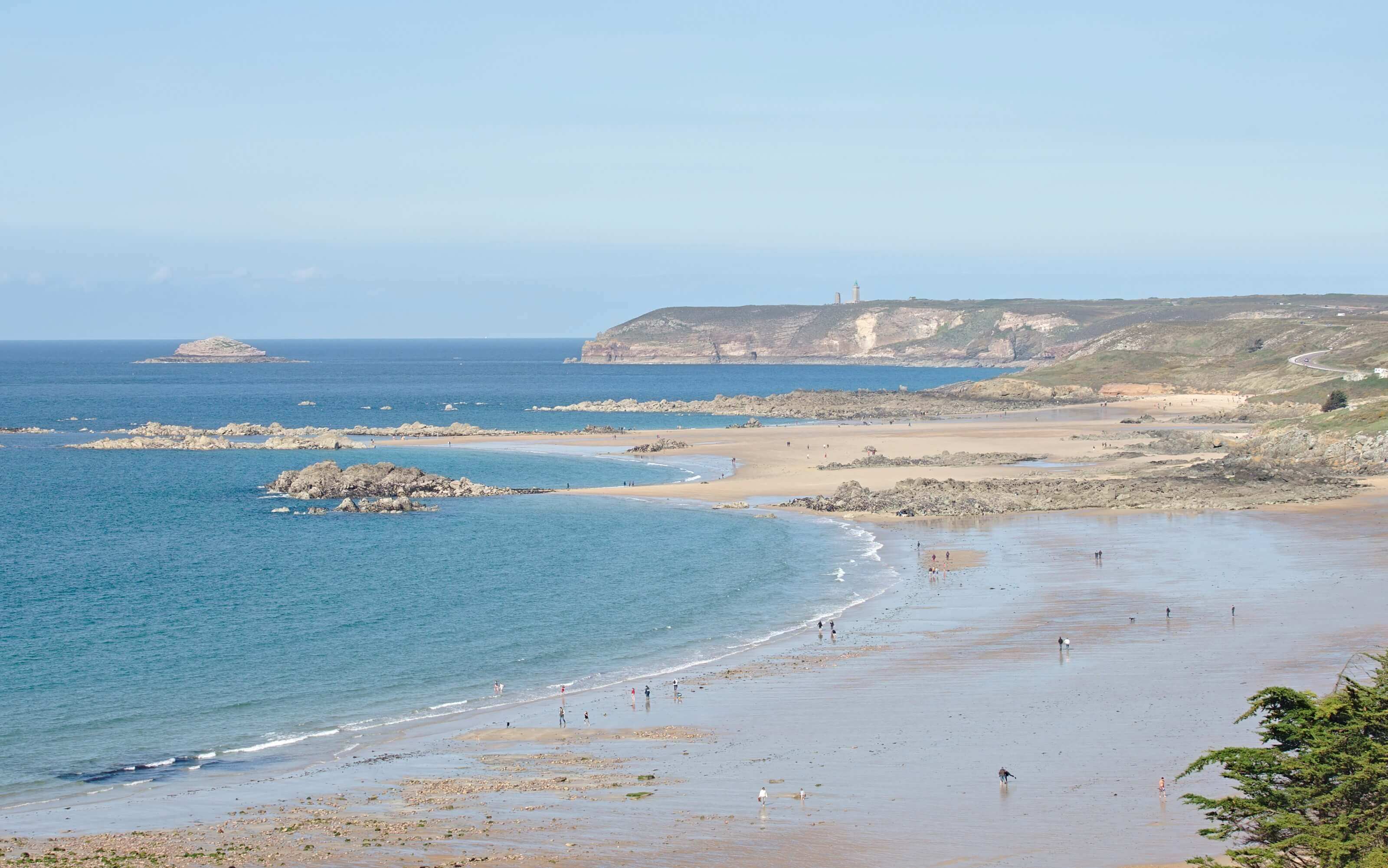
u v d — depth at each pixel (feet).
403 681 176.96
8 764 138.62
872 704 155.84
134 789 128.98
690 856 103.65
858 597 232.12
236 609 229.25
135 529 339.36
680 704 160.45
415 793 124.26
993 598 224.94
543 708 161.27
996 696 157.38
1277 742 126.93
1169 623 198.39
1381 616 197.36
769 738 142.31
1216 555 263.90
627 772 130.62
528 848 105.91
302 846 107.24
